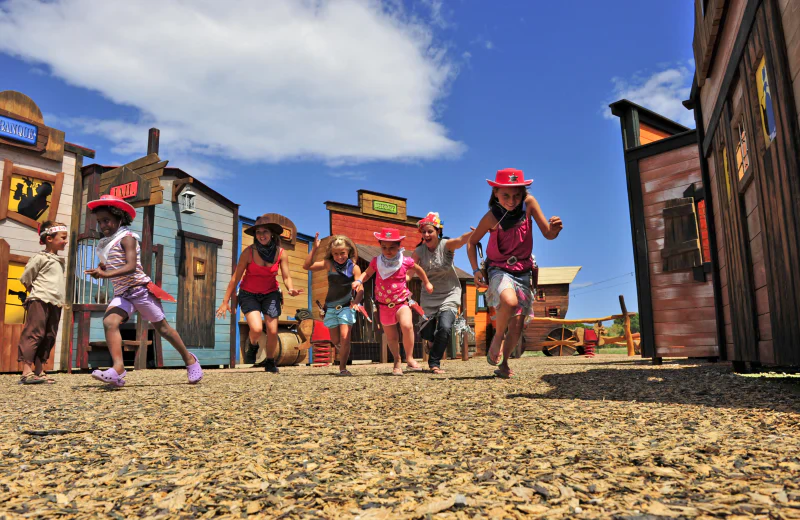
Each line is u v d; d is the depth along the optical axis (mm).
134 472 1684
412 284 13250
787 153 2928
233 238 11906
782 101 2928
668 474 1465
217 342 11195
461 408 2959
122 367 4836
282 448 2006
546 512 1194
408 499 1335
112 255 4855
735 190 4375
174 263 10633
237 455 1901
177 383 5410
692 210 7430
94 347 9375
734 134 4344
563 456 1720
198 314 10891
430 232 6414
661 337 7664
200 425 2594
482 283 5207
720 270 6008
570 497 1294
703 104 5852
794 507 1154
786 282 3158
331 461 1787
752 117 3621
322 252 15008
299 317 12562
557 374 5406
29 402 3768
